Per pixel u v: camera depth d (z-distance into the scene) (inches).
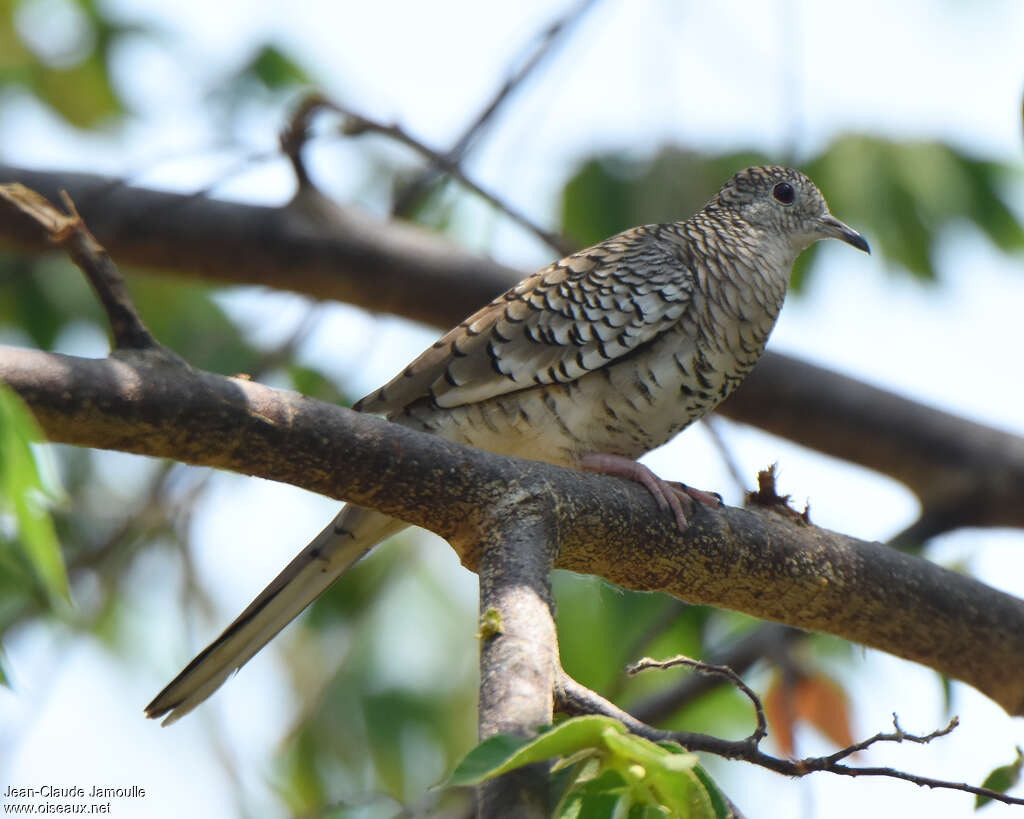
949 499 444.5
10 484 149.0
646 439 346.6
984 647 318.0
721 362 354.6
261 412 232.8
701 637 425.7
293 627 457.4
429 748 447.5
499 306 338.3
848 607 305.6
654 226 365.1
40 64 511.5
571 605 419.5
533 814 176.6
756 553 289.1
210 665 298.7
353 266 438.0
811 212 398.0
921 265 450.3
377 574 450.3
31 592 181.3
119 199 432.5
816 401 446.3
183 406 226.2
